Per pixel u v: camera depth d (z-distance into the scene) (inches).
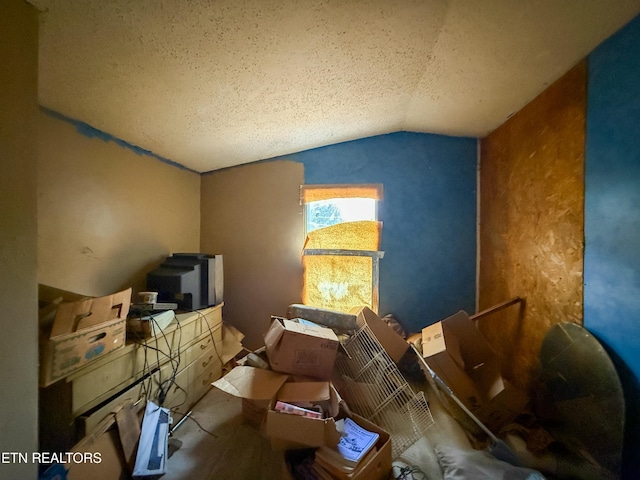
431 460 60.8
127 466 53.7
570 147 64.6
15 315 38.2
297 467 53.7
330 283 113.3
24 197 38.6
